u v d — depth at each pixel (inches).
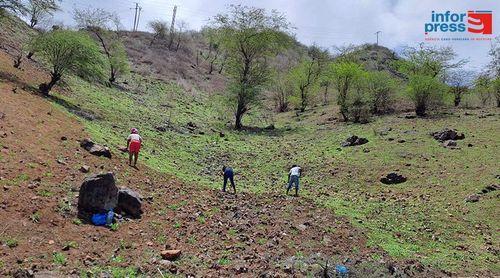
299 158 961.5
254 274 355.6
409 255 470.6
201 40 3673.7
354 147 1017.5
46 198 418.6
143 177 600.1
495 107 1417.3
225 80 2491.4
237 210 547.2
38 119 655.1
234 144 1082.7
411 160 874.8
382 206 660.1
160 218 466.9
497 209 621.6
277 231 485.1
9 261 308.2
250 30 1455.5
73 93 1049.5
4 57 1027.9
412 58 1638.8
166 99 1552.7
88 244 367.2
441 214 623.2
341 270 380.2
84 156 580.4
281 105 1898.4
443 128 1098.7
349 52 2206.0
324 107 1785.2
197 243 417.1
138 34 3058.6
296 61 3026.6
